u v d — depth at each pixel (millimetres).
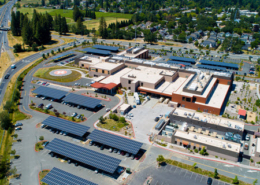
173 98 146625
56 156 103312
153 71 180500
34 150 106938
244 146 110188
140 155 103625
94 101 143375
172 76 167750
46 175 89188
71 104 147750
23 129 121938
